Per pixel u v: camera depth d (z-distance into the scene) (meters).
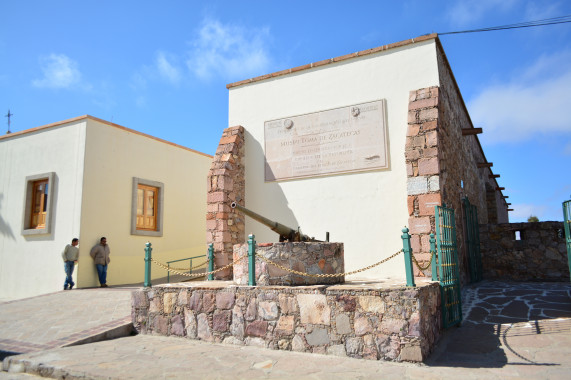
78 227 11.56
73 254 11.15
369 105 9.59
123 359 5.36
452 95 10.88
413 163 8.20
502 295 8.20
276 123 10.66
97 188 12.16
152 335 6.86
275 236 10.27
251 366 4.96
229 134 10.98
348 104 9.85
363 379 4.34
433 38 9.12
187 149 15.85
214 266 9.69
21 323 7.42
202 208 16.33
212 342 6.25
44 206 12.66
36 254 12.28
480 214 15.03
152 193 14.30
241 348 5.87
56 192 12.28
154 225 14.22
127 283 12.77
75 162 12.04
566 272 10.30
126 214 13.02
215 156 10.60
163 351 5.76
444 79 9.75
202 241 16.12
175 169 15.17
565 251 10.41
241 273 6.68
